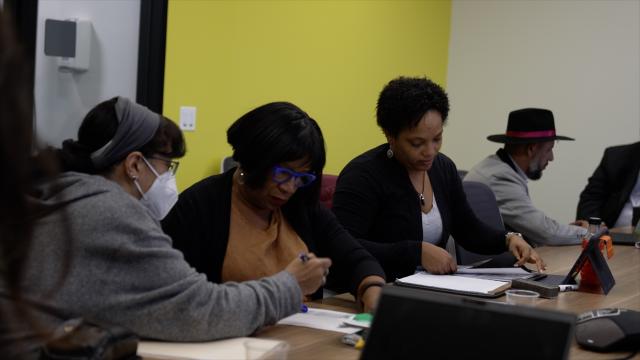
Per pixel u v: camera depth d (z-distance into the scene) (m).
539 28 5.02
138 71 3.60
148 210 1.35
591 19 4.82
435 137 2.29
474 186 3.03
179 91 3.69
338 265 1.89
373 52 4.80
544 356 0.96
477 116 5.30
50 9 3.30
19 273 0.65
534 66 5.05
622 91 4.73
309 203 1.82
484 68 5.27
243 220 1.75
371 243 2.23
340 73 4.57
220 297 1.35
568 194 4.93
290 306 1.45
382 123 2.36
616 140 4.76
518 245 2.41
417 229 2.38
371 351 1.04
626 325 1.45
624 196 4.16
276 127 1.61
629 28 4.69
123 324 1.26
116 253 1.25
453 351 1.00
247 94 4.01
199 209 1.72
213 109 3.85
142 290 1.27
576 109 4.89
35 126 0.64
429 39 5.26
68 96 3.39
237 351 1.28
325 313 1.69
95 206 1.25
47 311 1.11
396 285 1.94
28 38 3.14
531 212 3.20
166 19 3.60
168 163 1.41
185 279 1.31
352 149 4.73
